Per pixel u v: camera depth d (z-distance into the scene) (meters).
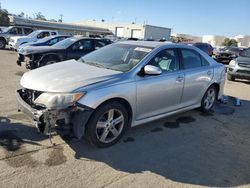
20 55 10.54
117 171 3.70
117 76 4.30
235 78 12.22
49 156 3.91
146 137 4.86
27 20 47.62
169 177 3.67
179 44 5.62
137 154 4.21
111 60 4.96
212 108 7.00
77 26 57.34
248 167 4.13
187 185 3.53
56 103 3.72
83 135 4.09
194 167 3.98
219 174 3.86
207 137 5.13
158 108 5.00
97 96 3.92
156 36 60.72
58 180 3.37
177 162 4.08
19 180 3.30
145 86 4.57
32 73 4.49
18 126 4.83
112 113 4.25
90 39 11.02
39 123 3.77
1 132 4.55
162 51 5.07
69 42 10.75
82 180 3.42
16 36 20.66
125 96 4.27
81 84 3.94
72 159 3.88
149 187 3.40
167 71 5.10
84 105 3.82
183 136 5.07
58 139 4.42
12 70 10.93
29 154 3.91
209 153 4.48
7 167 3.55
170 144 4.68
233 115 6.64
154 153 4.30
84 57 5.46
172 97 5.23
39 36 20.38
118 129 4.44
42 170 3.55
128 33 65.25
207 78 6.09
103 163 3.86
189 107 5.84
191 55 5.80
